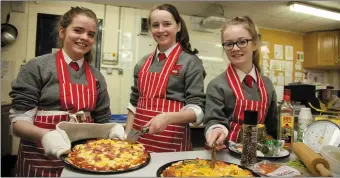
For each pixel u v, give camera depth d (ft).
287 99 3.64
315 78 13.05
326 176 2.31
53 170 3.45
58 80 3.63
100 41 9.39
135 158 2.93
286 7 9.18
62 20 3.78
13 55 8.61
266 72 11.90
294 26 11.65
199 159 2.94
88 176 2.39
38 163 3.46
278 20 10.79
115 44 9.61
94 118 4.19
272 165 2.81
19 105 3.41
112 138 3.60
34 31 8.78
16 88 3.47
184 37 4.50
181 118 3.50
